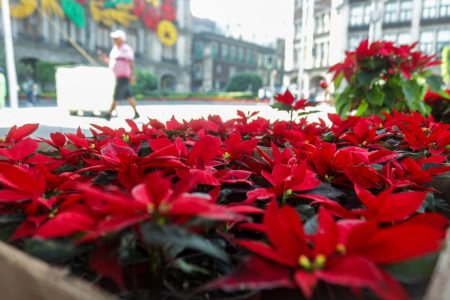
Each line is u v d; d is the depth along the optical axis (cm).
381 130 176
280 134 168
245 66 5659
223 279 46
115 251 55
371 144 142
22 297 51
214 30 6397
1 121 606
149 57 3959
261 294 68
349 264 45
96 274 72
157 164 85
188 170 85
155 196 55
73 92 887
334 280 43
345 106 280
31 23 2930
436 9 2950
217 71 5297
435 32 2973
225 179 91
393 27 3120
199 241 51
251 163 110
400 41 3111
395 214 63
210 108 1201
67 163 118
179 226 52
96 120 689
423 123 210
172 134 174
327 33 3347
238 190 89
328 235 51
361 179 89
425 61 252
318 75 3456
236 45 5488
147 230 49
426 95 297
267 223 52
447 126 157
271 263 50
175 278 71
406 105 274
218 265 69
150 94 3184
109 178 89
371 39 1198
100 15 3419
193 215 53
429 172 90
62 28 3136
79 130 153
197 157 95
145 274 65
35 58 2984
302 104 195
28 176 69
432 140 135
